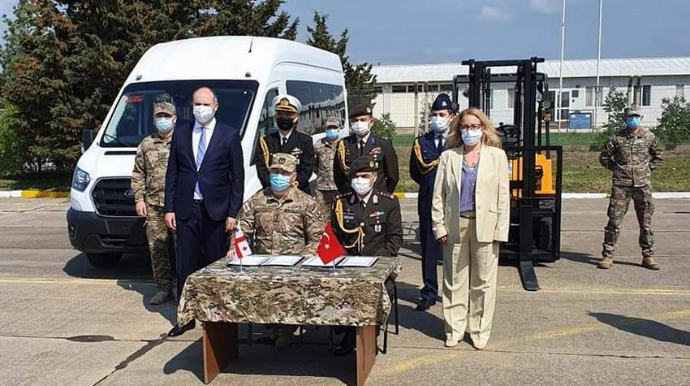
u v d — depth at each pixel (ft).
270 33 75.56
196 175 19.79
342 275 15.44
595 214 43.21
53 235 38.19
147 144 22.79
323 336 19.95
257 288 15.38
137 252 25.21
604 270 27.58
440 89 126.62
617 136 27.50
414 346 18.94
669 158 70.79
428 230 22.08
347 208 18.37
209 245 20.15
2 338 20.04
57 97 57.11
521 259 27.27
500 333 19.86
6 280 27.14
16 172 65.00
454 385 16.20
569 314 21.58
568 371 16.92
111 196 25.11
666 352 18.15
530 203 27.09
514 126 31.37
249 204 18.51
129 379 16.98
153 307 23.03
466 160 18.43
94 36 55.72
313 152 23.40
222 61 27.99
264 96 26.78
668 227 37.68
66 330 20.74
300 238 18.39
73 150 58.13
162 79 27.78
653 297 23.47
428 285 22.35
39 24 56.39
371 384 16.31
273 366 17.65
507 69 61.77
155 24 58.80
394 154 22.24
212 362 16.71
